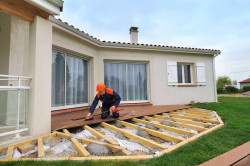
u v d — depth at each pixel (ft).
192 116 15.35
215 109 18.54
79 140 7.68
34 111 8.41
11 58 12.09
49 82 9.46
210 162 5.47
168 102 24.62
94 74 20.29
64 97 16.53
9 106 7.88
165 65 24.95
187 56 26.63
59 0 9.24
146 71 24.67
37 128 8.49
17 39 12.48
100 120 12.09
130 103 23.08
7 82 11.98
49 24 9.69
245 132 9.08
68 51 16.87
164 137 8.61
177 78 25.52
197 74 26.78
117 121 12.25
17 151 6.85
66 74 17.04
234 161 5.52
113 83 22.77
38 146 6.97
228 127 10.30
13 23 12.25
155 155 6.04
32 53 8.79
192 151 6.48
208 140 7.79
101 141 8.02
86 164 5.31
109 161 5.54
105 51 21.54
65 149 7.28
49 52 9.59
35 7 8.74
